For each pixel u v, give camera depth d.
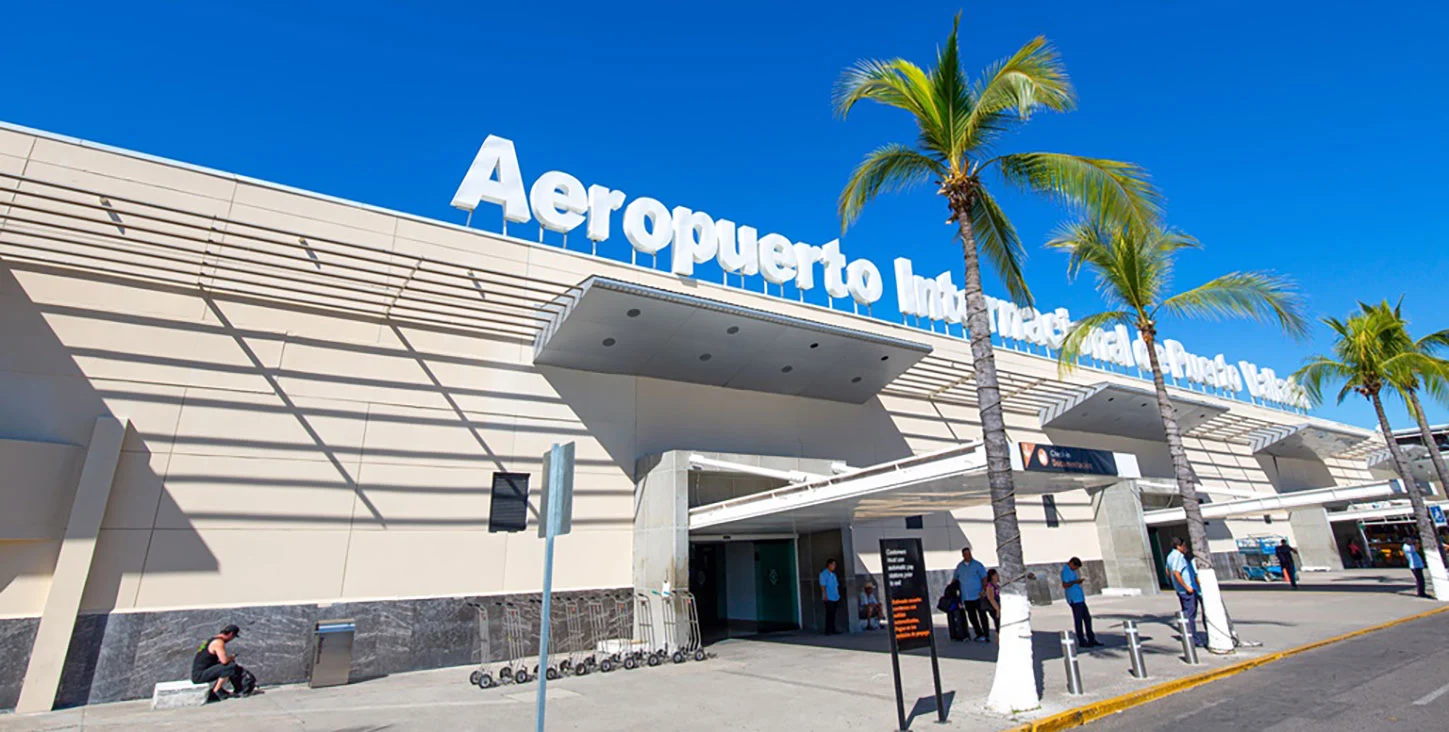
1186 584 11.62
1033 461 8.75
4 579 9.54
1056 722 7.29
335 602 11.70
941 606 14.52
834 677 10.32
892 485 10.80
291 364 12.38
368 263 13.44
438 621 12.44
